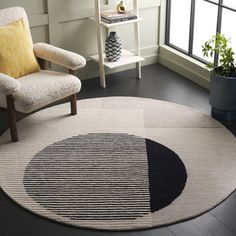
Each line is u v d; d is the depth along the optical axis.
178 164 3.40
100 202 3.06
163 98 4.36
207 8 4.51
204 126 3.87
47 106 3.74
